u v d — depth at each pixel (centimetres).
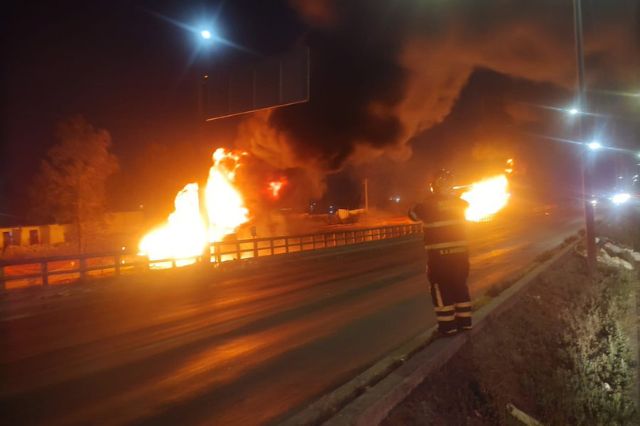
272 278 1476
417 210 594
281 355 642
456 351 559
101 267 1409
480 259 1695
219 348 685
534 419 519
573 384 627
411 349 561
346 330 768
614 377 720
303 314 902
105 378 567
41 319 949
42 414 465
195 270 1639
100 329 833
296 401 488
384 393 424
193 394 512
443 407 466
